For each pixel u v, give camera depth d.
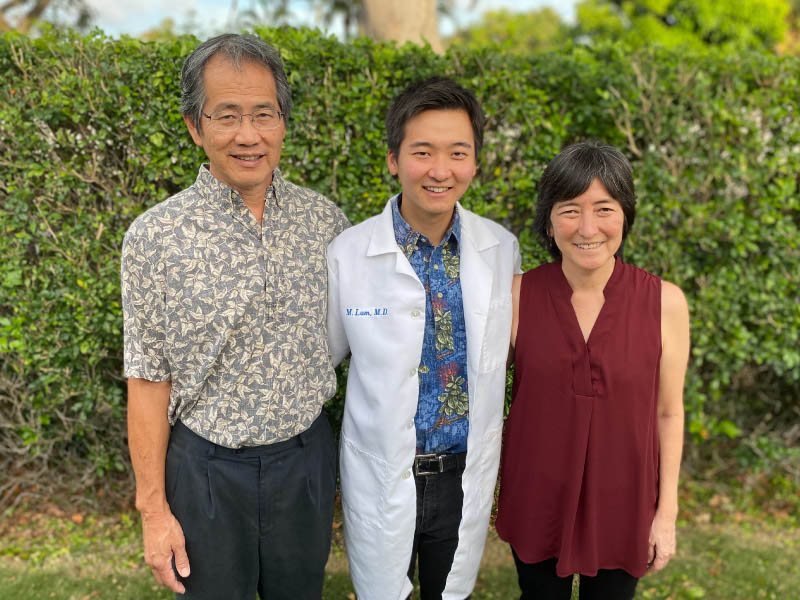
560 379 1.64
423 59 2.76
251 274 1.54
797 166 2.97
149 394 1.58
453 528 1.82
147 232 1.50
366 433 1.74
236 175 1.51
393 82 2.76
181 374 1.57
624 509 1.66
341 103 2.75
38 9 10.26
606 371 1.60
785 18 12.33
